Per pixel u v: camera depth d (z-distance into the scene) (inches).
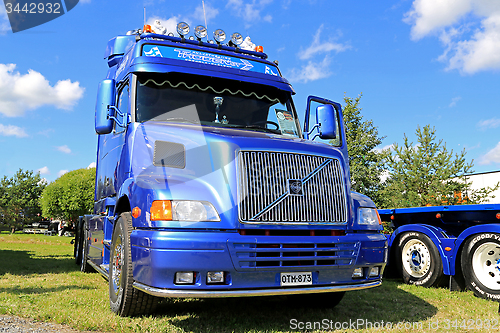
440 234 267.1
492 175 716.7
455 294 241.8
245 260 144.3
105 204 239.1
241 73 227.3
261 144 159.9
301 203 158.2
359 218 175.6
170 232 142.4
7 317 158.1
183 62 216.2
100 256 246.1
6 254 483.8
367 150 611.2
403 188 526.3
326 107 224.5
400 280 301.1
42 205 2030.0
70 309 173.9
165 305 191.9
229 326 161.3
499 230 226.7
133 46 233.8
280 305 205.6
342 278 162.4
